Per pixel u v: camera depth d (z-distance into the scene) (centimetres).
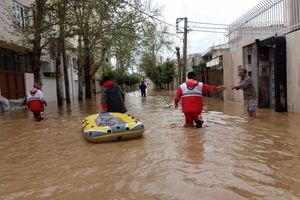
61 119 1734
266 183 627
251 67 1939
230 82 2469
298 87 1488
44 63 3534
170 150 904
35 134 1292
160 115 1739
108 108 1253
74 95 4850
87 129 1103
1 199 621
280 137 1023
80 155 915
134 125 1078
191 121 1274
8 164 867
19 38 2625
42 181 711
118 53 3650
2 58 2527
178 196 584
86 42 2934
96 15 2758
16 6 2598
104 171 750
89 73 3784
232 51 2397
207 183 638
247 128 1201
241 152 855
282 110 1599
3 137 1260
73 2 2372
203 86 1252
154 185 642
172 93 5178
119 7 2678
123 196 599
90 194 619
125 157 860
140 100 3322
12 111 2292
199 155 836
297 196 562
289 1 1567
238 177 664
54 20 2286
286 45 1577
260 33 1875
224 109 1908
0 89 2445
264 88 1777
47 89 3456
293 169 702
